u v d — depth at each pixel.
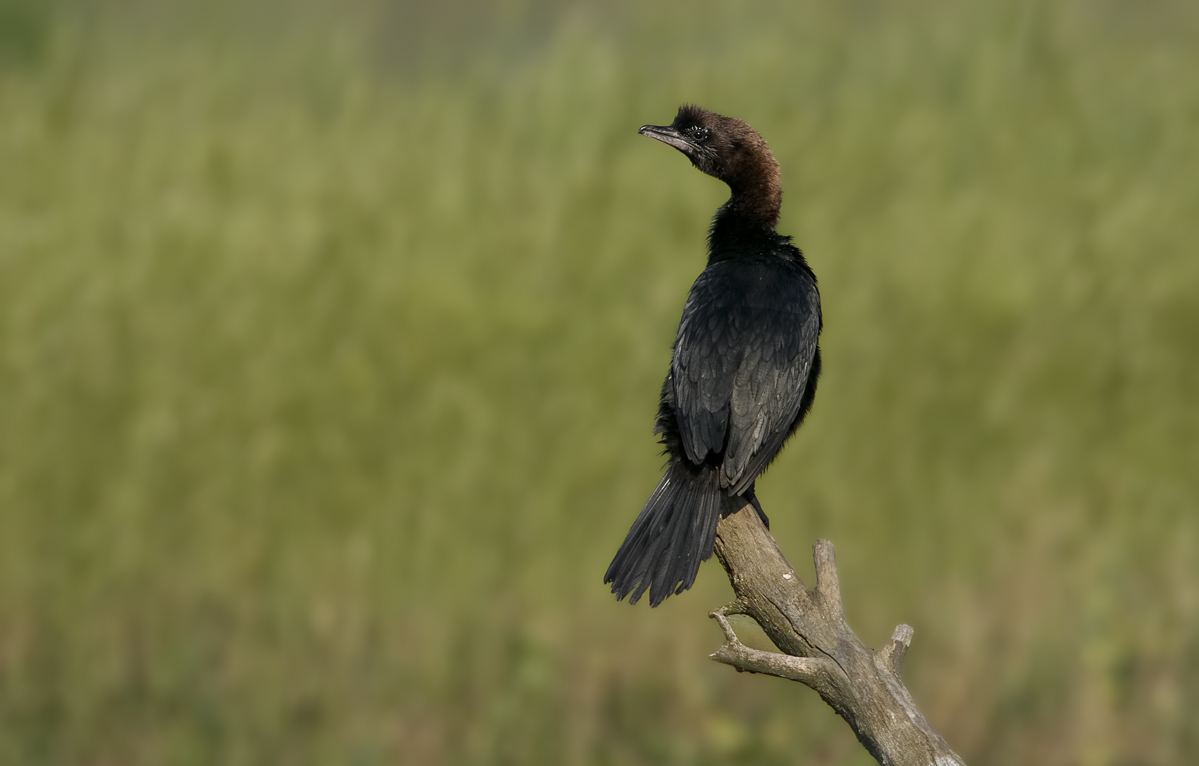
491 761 15.44
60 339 20.22
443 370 20.23
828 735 15.80
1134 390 19.92
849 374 20.09
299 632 16.47
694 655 16.48
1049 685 15.87
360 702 15.89
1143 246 22.98
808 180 26.08
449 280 21.84
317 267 22.23
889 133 27.55
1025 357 20.25
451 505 17.92
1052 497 18.06
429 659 16.19
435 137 28.86
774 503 18.02
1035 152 27.52
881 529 17.67
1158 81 30.80
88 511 17.83
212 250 22.45
